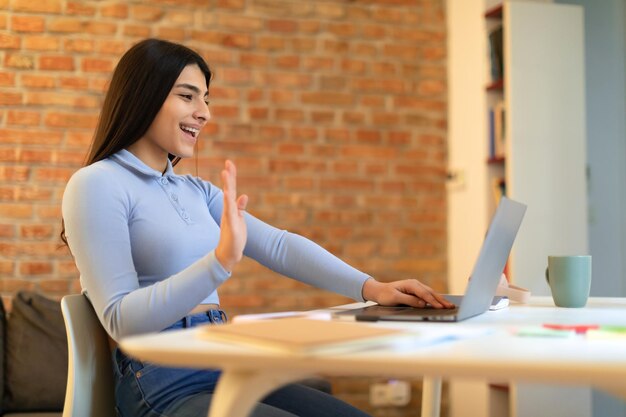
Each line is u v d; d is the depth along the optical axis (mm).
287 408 1613
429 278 4273
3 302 3682
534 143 3656
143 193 1676
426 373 812
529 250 3625
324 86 4191
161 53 1744
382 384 3938
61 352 3195
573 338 1013
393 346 893
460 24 4191
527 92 3658
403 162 4270
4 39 3803
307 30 4184
